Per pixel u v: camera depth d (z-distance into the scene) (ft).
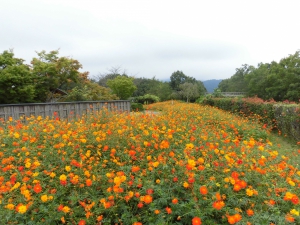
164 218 6.85
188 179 7.34
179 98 114.52
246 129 24.44
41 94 46.88
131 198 7.64
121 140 12.68
